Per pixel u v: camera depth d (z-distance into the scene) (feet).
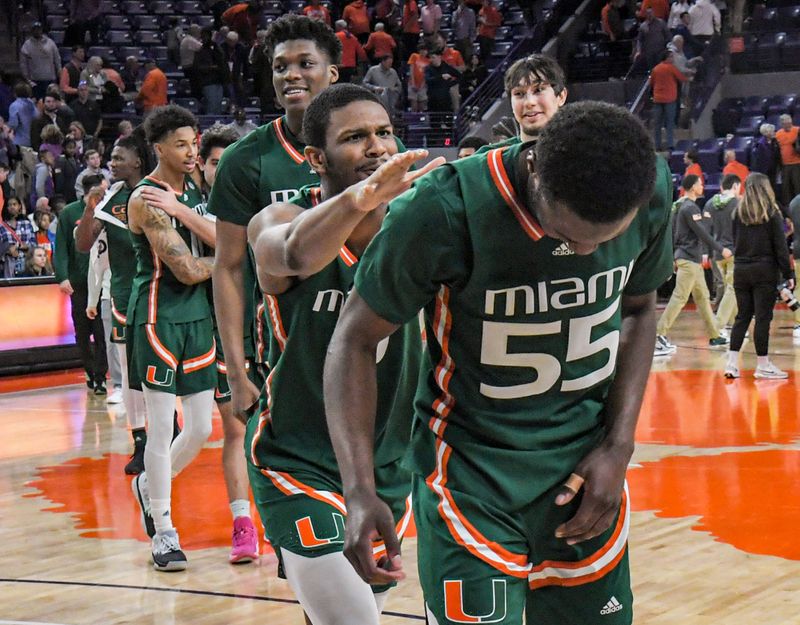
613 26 64.54
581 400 7.59
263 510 9.36
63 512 19.61
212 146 16.89
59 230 33.35
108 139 53.67
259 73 55.67
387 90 57.36
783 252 31.94
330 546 8.88
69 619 13.80
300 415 9.33
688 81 58.34
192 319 16.08
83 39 61.36
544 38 64.28
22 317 38.17
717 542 16.66
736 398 29.37
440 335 7.38
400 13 67.26
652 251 7.55
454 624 7.43
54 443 26.25
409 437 9.41
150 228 15.64
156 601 14.51
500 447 7.47
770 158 52.90
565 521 7.57
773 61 61.31
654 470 21.50
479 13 65.67
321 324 9.11
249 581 15.34
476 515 7.41
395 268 6.95
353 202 7.09
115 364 30.68
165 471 15.98
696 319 49.44
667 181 7.45
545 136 6.23
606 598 7.78
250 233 8.83
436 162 7.10
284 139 11.65
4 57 60.18
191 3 66.33
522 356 7.27
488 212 6.84
